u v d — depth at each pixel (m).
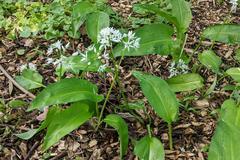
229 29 0.78
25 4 1.00
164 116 0.63
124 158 0.67
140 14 0.99
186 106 0.74
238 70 0.73
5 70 0.85
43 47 0.91
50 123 0.62
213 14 1.02
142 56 0.89
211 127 0.72
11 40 0.93
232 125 0.57
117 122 0.63
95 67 0.69
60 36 0.92
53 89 0.62
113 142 0.70
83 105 0.65
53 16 0.95
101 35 0.65
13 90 0.80
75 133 0.71
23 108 0.76
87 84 0.65
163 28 0.76
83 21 0.88
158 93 0.64
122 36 0.66
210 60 0.74
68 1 0.99
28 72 0.75
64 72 0.78
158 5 1.01
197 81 0.71
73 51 0.90
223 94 0.78
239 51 0.80
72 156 0.68
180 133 0.71
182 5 0.78
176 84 0.71
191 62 0.86
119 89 0.79
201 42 0.88
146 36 0.75
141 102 0.75
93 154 0.68
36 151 0.68
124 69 0.85
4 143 0.70
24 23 0.96
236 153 0.55
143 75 0.65
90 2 0.94
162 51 0.74
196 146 0.69
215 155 0.55
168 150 0.68
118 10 1.02
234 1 0.85
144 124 0.72
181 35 0.77
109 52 0.78
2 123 0.73
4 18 0.97
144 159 0.59
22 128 0.72
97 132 0.71
